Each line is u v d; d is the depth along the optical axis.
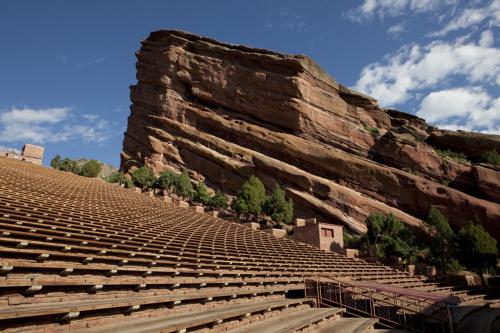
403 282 23.30
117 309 6.95
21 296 6.20
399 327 13.59
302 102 56.00
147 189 48.00
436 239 35.75
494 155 47.78
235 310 9.02
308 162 52.53
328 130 55.91
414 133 56.31
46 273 7.13
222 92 61.81
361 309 14.97
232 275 12.86
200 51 65.81
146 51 70.50
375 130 57.72
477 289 26.92
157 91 66.19
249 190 42.78
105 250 9.06
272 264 16.64
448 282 28.48
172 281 9.56
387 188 46.91
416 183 45.31
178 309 8.74
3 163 23.67
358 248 36.50
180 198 47.59
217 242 17.36
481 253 32.12
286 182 49.94
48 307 5.77
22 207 11.09
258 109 58.81
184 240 15.20
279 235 31.73
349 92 61.41
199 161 56.78
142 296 8.73
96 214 14.45
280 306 11.59
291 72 58.59
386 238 33.69
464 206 41.25
